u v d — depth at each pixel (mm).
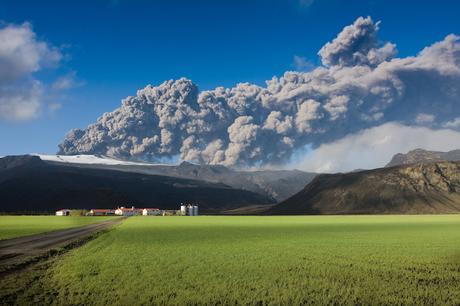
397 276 34000
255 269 37281
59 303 24891
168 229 111500
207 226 133125
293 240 72000
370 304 25062
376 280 32156
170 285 29953
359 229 111625
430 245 61625
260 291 28281
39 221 174375
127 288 28875
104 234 87375
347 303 25281
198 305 24844
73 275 33500
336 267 38531
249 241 69375
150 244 63000
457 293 27688
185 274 34469
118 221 179875
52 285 29797
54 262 41562
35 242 65625
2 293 27141
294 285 30172
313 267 38500
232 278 32781
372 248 56844
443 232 96625
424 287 29672
